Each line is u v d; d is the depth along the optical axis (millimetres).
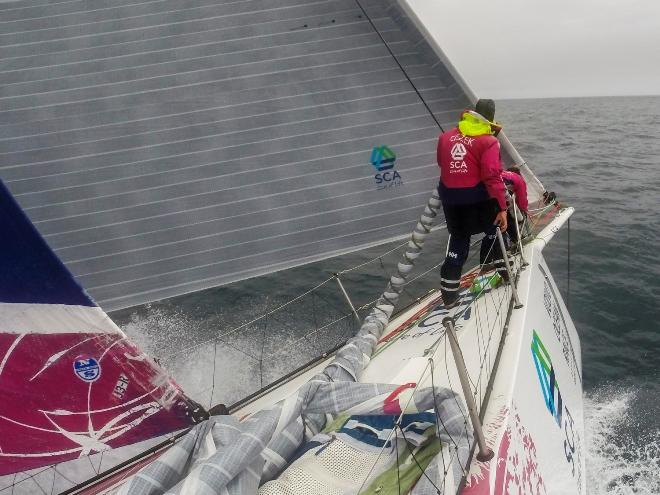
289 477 2588
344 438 2844
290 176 4309
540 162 17016
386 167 4445
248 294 7160
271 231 4355
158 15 3973
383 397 2662
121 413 2520
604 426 5055
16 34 3848
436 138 4496
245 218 4285
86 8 3883
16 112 3908
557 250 8648
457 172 3633
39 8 3846
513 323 3758
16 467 2355
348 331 6133
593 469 4570
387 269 7633
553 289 4961
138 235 4145
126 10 3936
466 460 2453
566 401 4055
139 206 4117
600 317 6777
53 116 3945
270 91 4191
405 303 6762
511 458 2729
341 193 4418
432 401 2594
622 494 4316
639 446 4797
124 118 4023
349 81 4285
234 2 4062
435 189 4562
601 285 7488
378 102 4344
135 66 3992
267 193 4297
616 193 12586
